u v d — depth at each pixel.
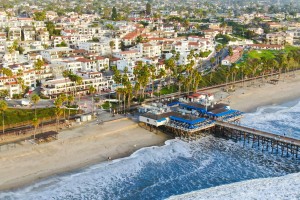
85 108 188.38
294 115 198.88
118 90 189.38
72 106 186.62
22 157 135.50
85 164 134.62
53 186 119.75
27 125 166.12
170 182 125.44
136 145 152.12
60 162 134.50
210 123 167.00
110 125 168.00
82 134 156.38
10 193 114.06
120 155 143.12
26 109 177.62
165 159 142.00
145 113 172.88
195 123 162.25
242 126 165.88
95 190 119.06
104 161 137.62
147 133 164.62
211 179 127.81
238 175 131.12
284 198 110.31
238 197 111.00
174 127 162.12
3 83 196.38
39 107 181.75
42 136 147.00
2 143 145.25
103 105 194.38
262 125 181.25
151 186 122.50
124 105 190.62
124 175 129.00
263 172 133.88
